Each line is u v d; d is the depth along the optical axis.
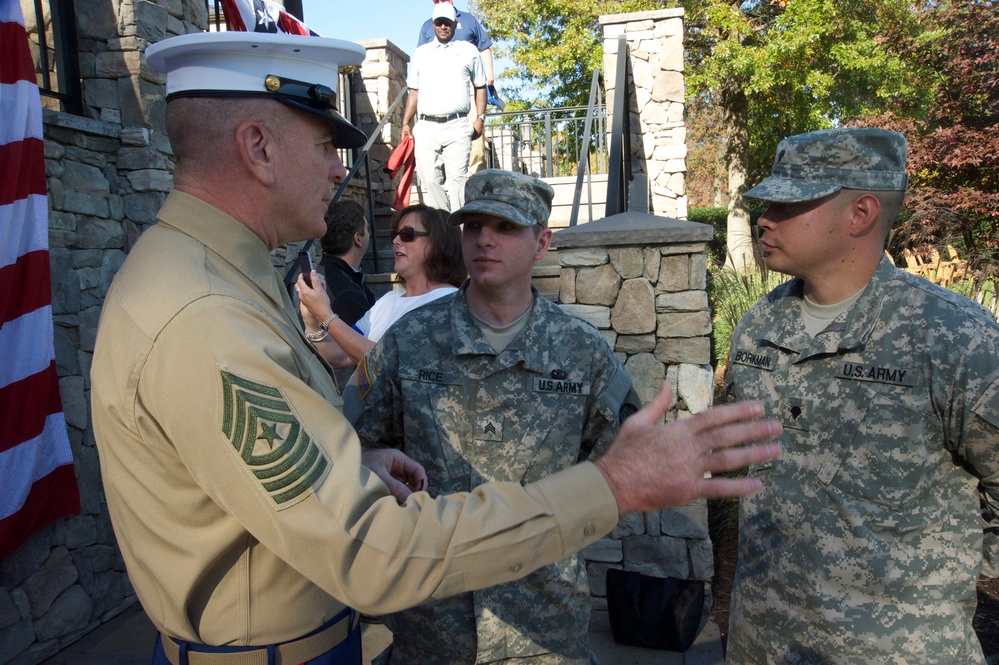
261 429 0.94
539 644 1.80
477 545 0.95
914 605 1.50
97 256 3.43
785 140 1.72
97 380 1.07
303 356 1.23
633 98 7.42
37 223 2.87
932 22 10.81
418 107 5.77
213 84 1.15
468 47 5.69
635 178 7.50
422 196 6.72
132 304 1.04
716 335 6.90
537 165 9.17
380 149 6.95
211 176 1.17
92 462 3.40
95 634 3.35
